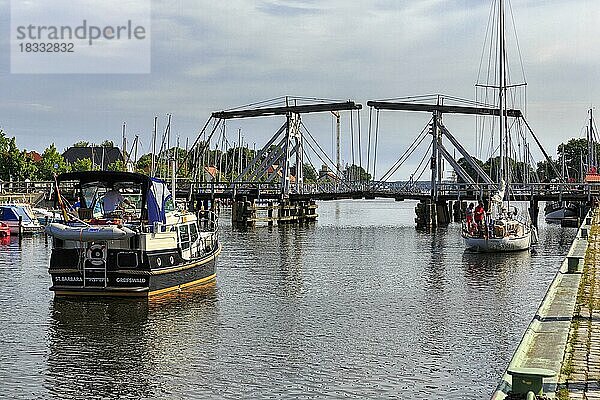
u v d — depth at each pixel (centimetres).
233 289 3478
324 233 7025
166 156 9494
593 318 1977
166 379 2072
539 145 8900
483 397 1916
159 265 3111
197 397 1928
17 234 6444
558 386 1396
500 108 6350
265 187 8669
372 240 6234
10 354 2333
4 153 11075
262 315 2905
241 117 8725
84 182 3222
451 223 8500
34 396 1944
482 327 2711
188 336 2558
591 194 7288
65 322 2753
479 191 7306
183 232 3344
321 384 2025
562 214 8431
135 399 1917
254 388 1992
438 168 8131
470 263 4606
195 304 3098
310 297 3309
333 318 2856
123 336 2558
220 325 2722
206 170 12056
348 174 9606
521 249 5256
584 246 3778
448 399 1900
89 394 1959
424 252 5253
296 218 8512
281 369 2159
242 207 8081
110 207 3256
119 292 3023
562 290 2344
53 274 3038
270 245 5734
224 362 2239
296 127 8750
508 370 1373
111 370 2166
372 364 2212
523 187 7688
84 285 3033
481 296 3378
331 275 4016
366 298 3300
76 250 3025
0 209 6431
